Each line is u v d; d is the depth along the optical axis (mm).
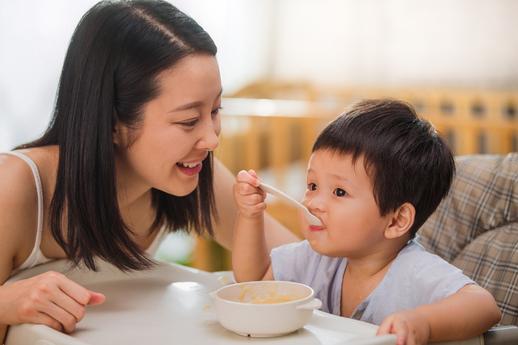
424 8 4738
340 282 1414
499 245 1562
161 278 1517
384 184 1304
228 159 4375
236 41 5250
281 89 5195
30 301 1147
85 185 1373
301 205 1337
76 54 1379
